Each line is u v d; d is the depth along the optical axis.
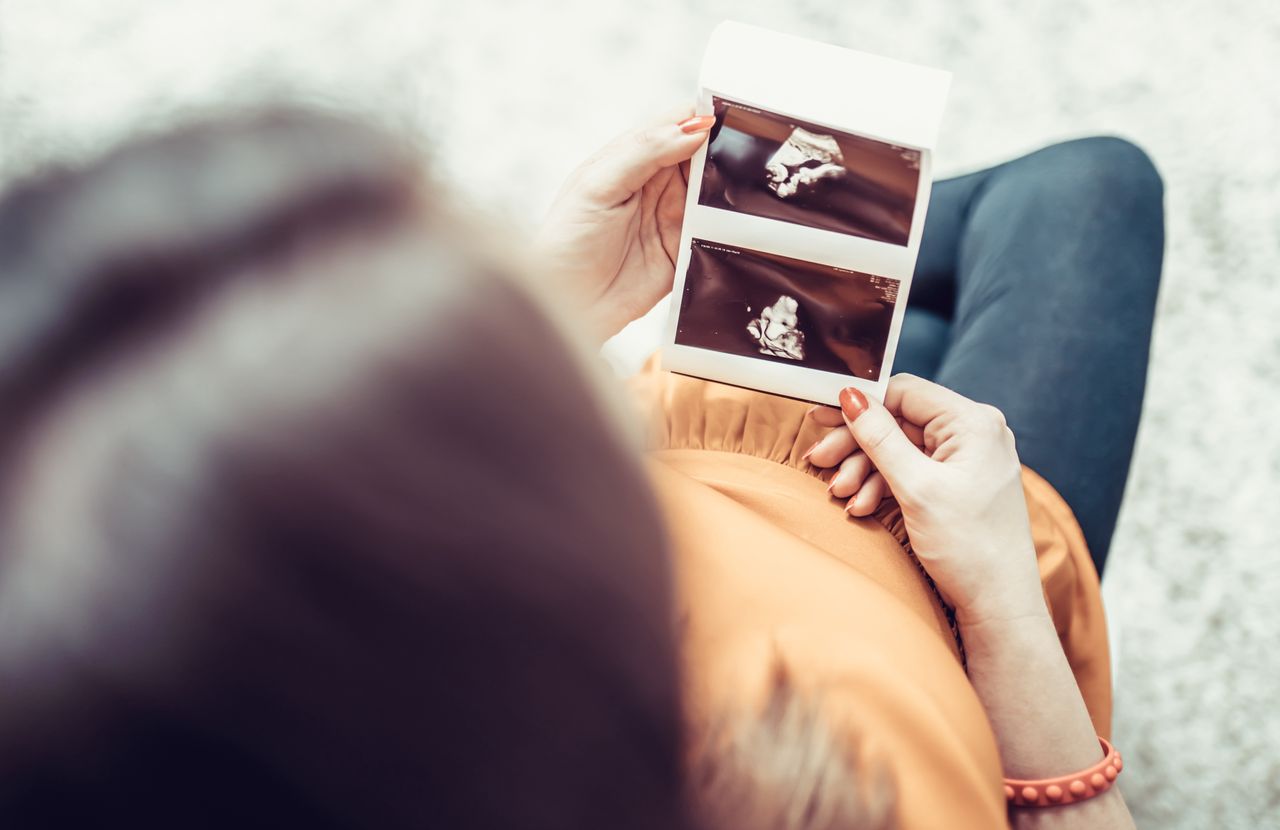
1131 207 0.81
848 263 0.59
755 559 0.45
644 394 0.68
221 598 0.16
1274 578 1.10
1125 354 0.79
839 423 0.63
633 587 0.19
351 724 0.17
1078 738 0.55
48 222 0.16
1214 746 1.06
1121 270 0.80
